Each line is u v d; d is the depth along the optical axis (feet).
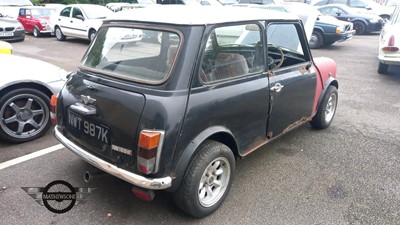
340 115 17.76
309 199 10.15
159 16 8.86
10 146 13.00
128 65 8.85
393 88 23.25
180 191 8.54
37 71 13.51
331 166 12.21
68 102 9.54
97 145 8.79
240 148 9.97
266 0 49.57
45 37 48.91
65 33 43.91
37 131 13.57
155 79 8.09
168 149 7.75
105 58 9.50
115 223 8.85
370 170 11.99
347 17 50.57
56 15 46.24
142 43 8.73
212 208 9.27
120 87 8.39
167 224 8.89
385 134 15.29
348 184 11.03
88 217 9.04
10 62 13.58
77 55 33.99
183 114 7.84
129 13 9.84
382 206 9.88
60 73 14.51
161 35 8.46
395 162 12.62
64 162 11.84
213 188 9.50
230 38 9.15
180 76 7.91
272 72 10.76
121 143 8.13
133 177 7.86
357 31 51.16
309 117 13.80
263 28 10.32
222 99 8.80
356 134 15.23
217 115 8.73
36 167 11.44
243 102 9.50
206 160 8.56
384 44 25.09
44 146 13.05
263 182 11.02
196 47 8.14
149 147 7.54
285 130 12.16
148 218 9.09
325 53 36.45
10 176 10.82
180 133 7.85
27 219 8.87
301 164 12.30
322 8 51.44
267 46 10.54
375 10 55.62
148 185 7.75
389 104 19.74
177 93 7.82
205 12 9.25
